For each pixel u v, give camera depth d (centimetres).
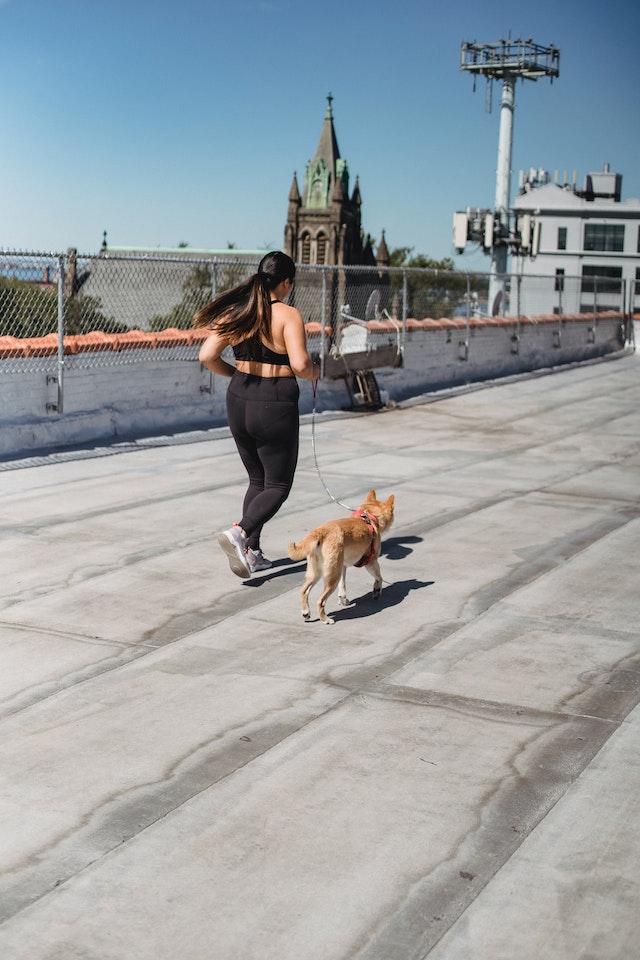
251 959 274
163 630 530
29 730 409
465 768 381
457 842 330
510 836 334
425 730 413
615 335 2625
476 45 4962
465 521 796
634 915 293
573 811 350
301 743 400
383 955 276
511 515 822
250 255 11412
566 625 547
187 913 293
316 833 335
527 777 374
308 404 1470
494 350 2002
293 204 14238
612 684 464
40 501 834
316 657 494
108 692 448
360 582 626
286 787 365
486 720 423
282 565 656
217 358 605
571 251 9919
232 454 1096
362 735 407
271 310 581
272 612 562
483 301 2091
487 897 301
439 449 1180
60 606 565
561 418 1484
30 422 1065
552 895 302
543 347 2217
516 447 1208
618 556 692
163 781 368
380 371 1631
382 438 1260
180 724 416
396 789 364
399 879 310
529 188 10862
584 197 10006
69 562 654
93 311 1290
